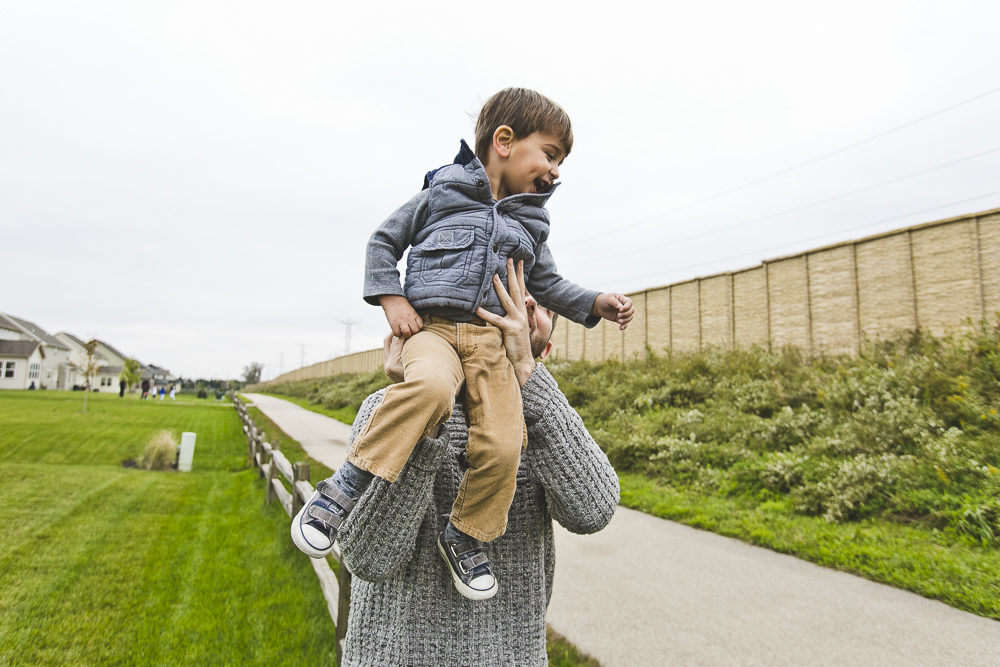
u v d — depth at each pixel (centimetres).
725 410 944
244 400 4122
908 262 1013
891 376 815
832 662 344
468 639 115
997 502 516
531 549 125
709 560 524
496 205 135
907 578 458
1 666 334
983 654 349
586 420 1141
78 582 460
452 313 121
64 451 1200
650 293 1616
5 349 5362
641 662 347
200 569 498
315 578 481
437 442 107
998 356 752
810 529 574
